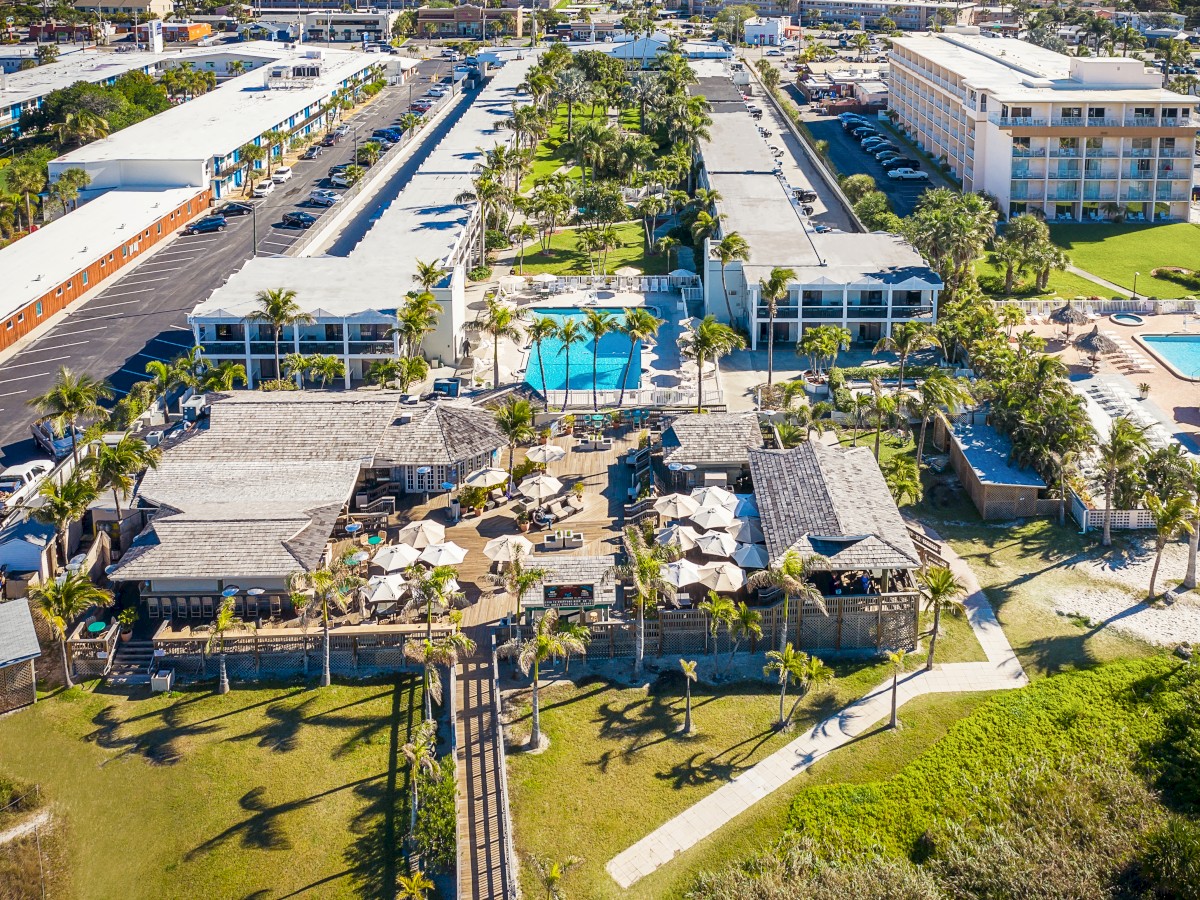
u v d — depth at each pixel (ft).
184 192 573.74
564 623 231.71
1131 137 544.62
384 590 247.50
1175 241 528.63
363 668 242.17
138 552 252.83
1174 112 548.31
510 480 305.73
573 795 205.46
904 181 640.99
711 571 247.29
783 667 220.64
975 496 303.27
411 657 222.89
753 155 604.08
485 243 509.35
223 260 513.04
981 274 484.74
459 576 269.64
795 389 342.03
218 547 253.85
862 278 413.18
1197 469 286.87
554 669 240.12
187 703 232.53
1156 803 200.95
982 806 201.36
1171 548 282.36
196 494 280.51
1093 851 189.16
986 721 221.05
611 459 327.88
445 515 296.92
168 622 248.52
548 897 183.62
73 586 237.04
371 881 189.47
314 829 200.13
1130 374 383.65
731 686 234.58
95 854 196.65
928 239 425.28
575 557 256.93
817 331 375.86
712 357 347.15
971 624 253.85
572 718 225.15
